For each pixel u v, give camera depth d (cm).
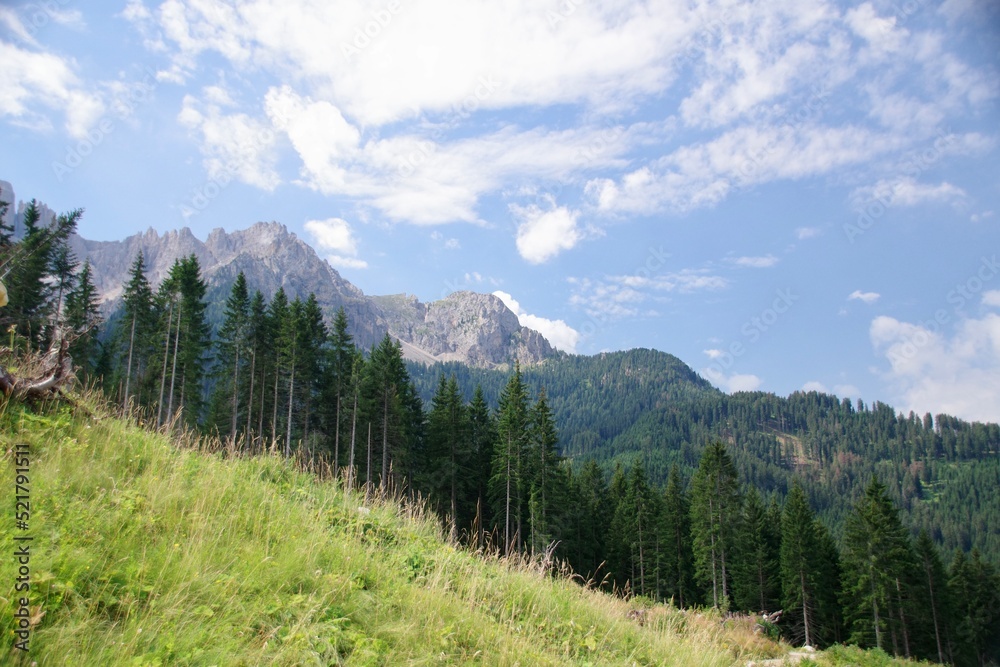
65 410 743
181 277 4325
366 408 4444
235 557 528
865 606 4162
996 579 6034
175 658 368
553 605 764
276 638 431
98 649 355
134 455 707
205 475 732
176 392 4459
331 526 743
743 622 2011
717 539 4769
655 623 908
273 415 4400
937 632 4662
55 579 393
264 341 4781
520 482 4244
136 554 475
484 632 565
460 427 4859
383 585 601
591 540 5275
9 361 797
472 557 866
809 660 1599
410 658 468
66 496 533
